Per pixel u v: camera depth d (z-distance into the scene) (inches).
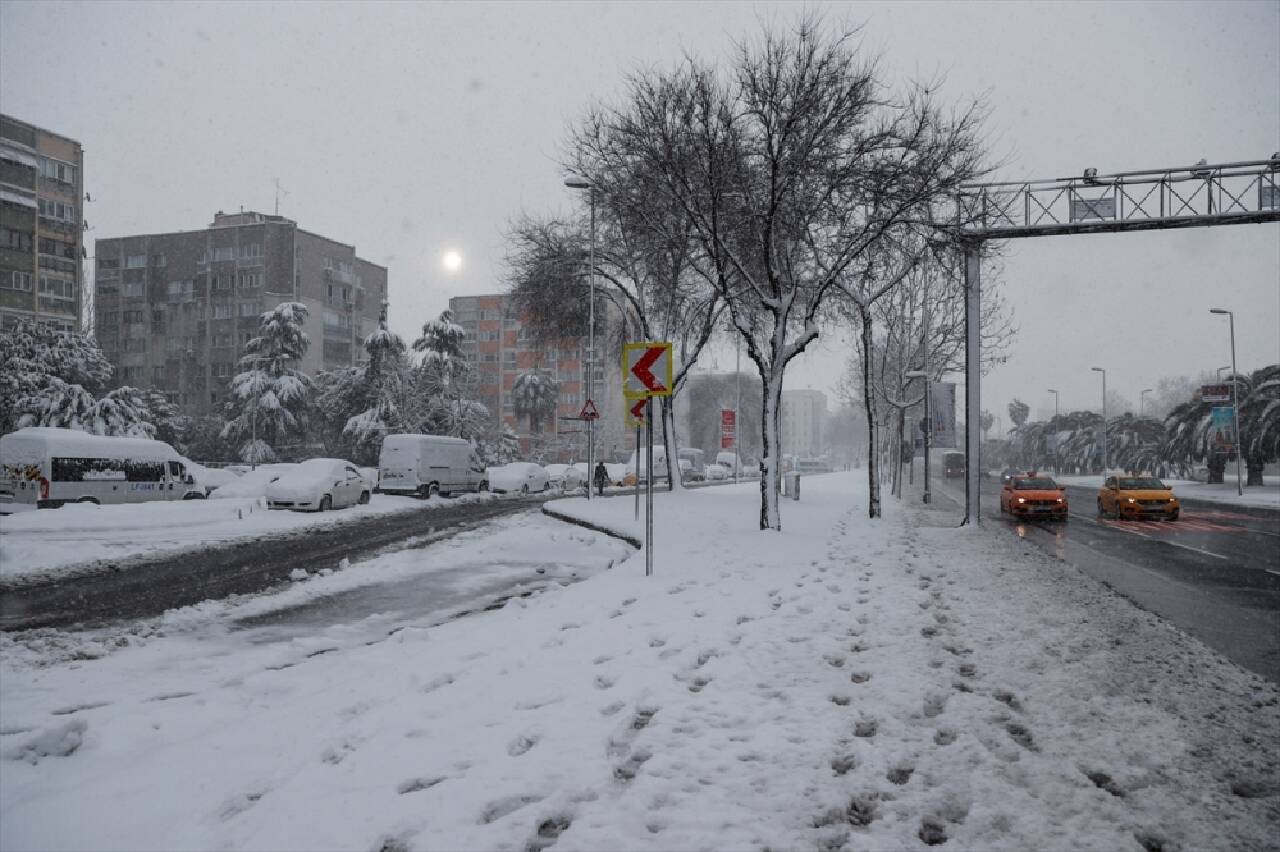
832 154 703.1
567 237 1253.7
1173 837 149.7
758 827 146.3
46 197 2284.7
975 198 781.9
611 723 205.3
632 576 481.4
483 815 152.2
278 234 3366.1
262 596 465.7
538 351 1378.0
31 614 415.8
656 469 2186.3
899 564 535.5
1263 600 448.1
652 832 144.6
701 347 1180.5
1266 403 2018.9
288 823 149.0
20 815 164.2
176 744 206.8
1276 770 184.5
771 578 462.3
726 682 243.8
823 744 190.1
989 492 1983.3
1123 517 1112.2
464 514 1091.3
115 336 3474.4
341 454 2320.4
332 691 249.9
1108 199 768.3
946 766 179.6
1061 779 174.7
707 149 709.9
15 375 1733.5
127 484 1003.9
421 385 2255.2
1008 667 270.8
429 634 344.8
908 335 1534.2
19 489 912.3
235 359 3326.8
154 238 3449.8
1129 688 249.8
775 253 794.8
